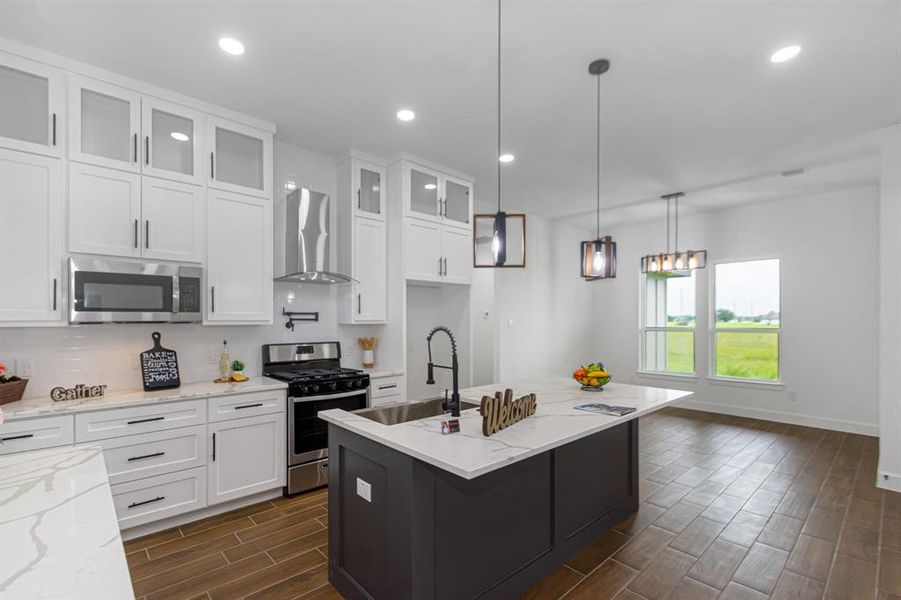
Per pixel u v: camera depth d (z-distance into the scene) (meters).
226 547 2.58
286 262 3.65
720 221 6.12
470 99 3.04
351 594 2.09
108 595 0.78
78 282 2.56
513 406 2.11
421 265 4.14
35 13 2.17
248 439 3.08
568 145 3.82
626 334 7.05
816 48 2.43
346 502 2.18
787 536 2.74
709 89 2.88
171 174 2.95
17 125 2.50
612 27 2.27
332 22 2.24
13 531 1.03
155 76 2.76
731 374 6.07
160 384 2.99
